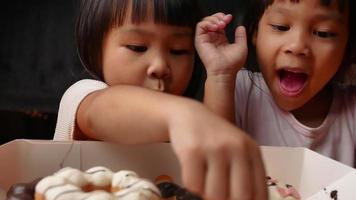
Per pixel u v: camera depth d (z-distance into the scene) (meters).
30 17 1.43
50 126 1.36
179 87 0.87
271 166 0.75
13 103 1.38
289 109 0.96
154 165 0.70
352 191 0.69
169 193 0.65
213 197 0.44
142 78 0.85
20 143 0.68
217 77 0.91
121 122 0.61
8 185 0.67
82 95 0.74
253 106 1.01
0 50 1.42
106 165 0.70
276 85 0.92
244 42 0.94
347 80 1.02
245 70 1.04
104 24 0.87
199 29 0.90
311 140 0.98
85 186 0.62
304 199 0.74
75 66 1.34
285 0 0.88
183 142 0.46
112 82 0.87
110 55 0.86
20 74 1.40
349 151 1.00
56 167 0.69
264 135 0.99
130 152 0.70
